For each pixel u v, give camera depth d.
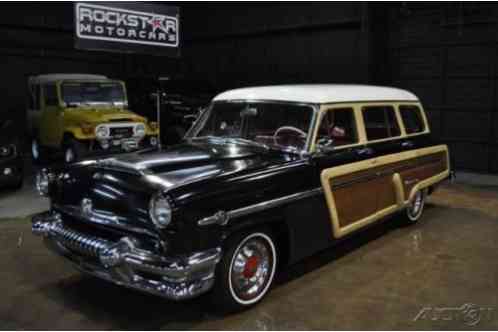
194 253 3.08
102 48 7.16
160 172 3.42
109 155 4.12
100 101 9.57
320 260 4.54
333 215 4.07
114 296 3.77
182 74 15.20
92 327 3.28
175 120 10.99
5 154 7.09
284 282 4.03
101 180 3.46
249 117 4.44
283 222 3.69
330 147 4.16
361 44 10.61
